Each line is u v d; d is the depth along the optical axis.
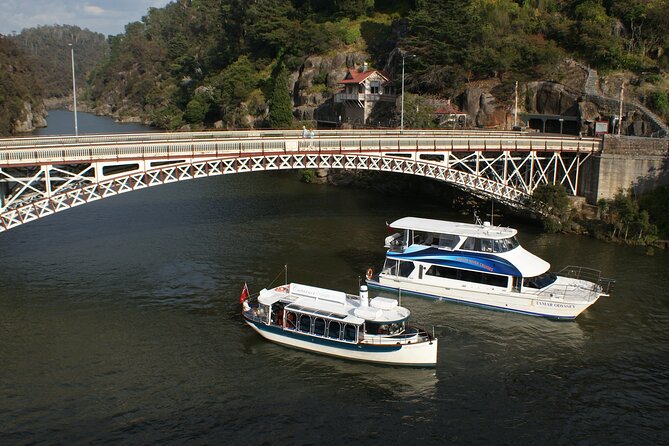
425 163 75.81
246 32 193.50
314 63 161.25
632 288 58.16
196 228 79.00
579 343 47.59
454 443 34.97
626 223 74.56
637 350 46.41
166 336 47.62
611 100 104.38
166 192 104.25
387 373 42.81
